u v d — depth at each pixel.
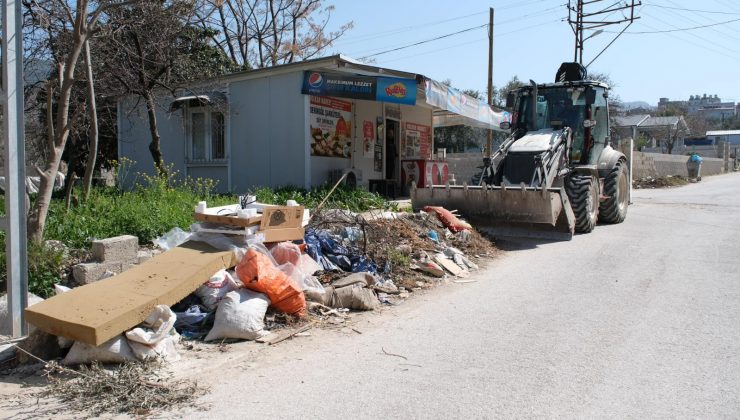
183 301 6.02
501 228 11.42
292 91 13.90
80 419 4.01
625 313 6.33
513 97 13.39
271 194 12.07
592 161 13.00
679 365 4.82
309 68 13.57
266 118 14.34
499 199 10.98
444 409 4.07
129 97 14.45
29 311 5.02
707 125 80.50
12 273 5.35
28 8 8.88
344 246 8.19
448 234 10.17
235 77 14.53
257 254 6.07
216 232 6.58
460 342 5.53
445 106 14.41
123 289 5.33
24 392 4.47
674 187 26.91
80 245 7.24
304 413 4.05
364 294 6.72
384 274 7.83
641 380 4.52
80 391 4.38
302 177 13.89
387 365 4.96
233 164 14.90
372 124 16.55
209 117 15.30
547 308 6.62
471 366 4.89
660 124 61.53
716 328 5.75
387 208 12.77
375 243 8.59
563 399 4.20
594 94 12.77
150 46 12.18
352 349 5.39
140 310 4.95
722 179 34.28
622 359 4.98
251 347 5.43
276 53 27.09
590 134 12.84
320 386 4.52
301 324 6.07
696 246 10.14
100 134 16.31
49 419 4.01
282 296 6.04
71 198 9.35
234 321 5.54
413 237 9.23
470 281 8.13
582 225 11.73
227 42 26.12
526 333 5.75
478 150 37.88
